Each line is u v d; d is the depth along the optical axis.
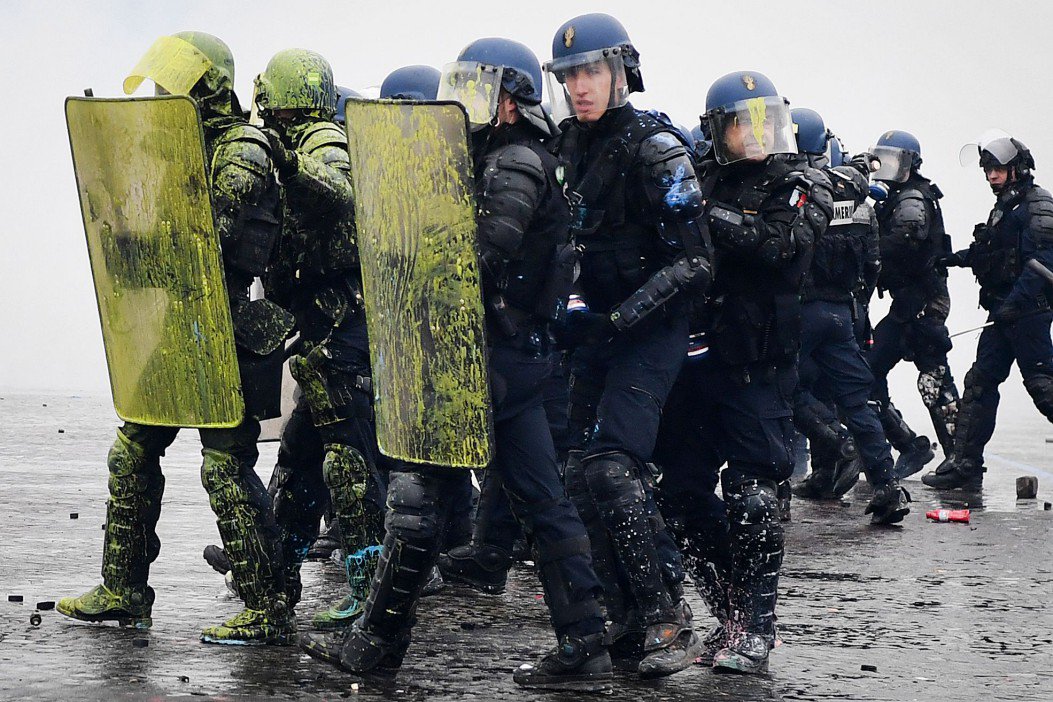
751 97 10.45
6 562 12.73
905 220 22.00
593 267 10.07
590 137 10.11
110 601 10.39
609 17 10.01
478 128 9.05
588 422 10.37
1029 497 20.86
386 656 9.16
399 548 9.09
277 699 8.61
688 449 10.83
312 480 11.35
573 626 9.23
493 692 9.09
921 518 18.67
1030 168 21.73
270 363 10.12
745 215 10.29
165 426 10.27
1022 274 21.39
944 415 22.84
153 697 8.48
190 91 10.09
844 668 10.17
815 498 20.72
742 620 10.14
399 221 8.96
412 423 9.02
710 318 10.41
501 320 9.02
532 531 9.34
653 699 9.12
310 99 11.05
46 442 23.34
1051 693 9.53
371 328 9.15
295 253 10.68
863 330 19.02
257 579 10.16
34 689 8.54
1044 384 21.39
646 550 9.78
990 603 12.70
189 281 9.89
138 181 9.89
